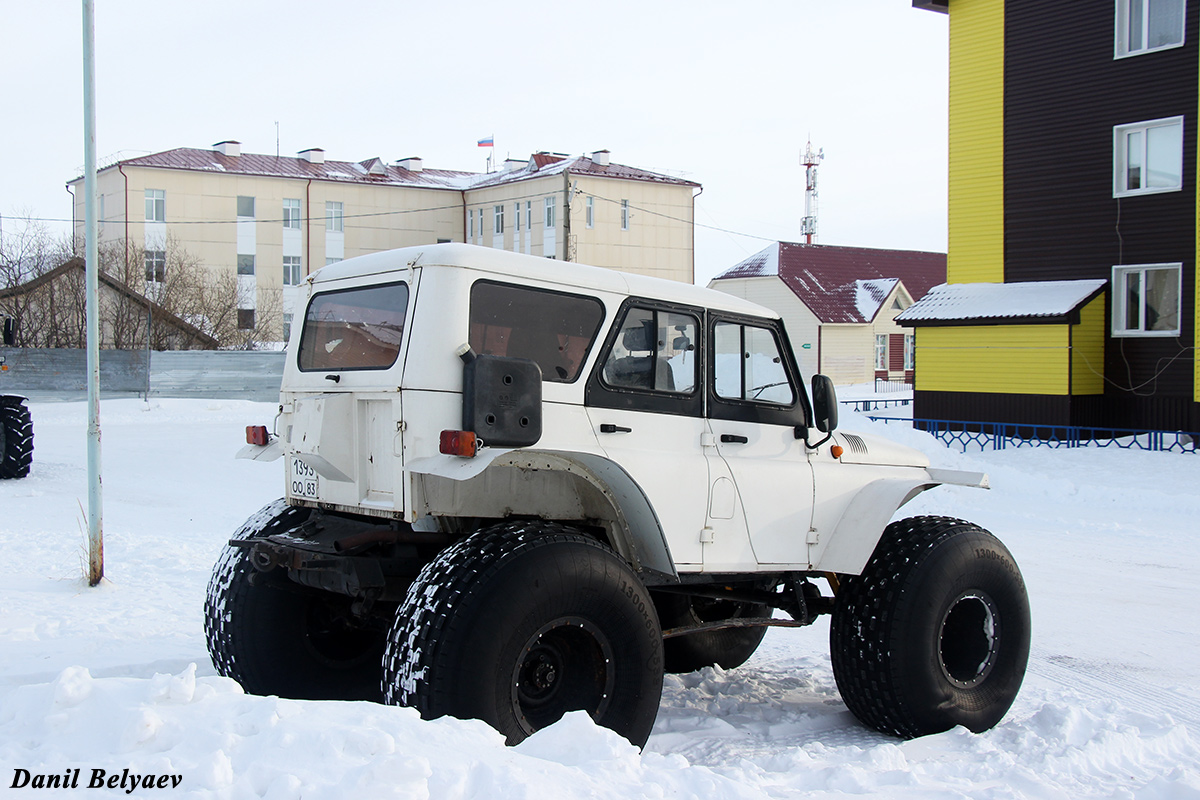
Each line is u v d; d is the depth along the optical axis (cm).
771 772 404
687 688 559
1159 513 1350
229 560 482
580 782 304
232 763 290
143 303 3562
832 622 498
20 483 1396
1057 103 2262
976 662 505
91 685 330
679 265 5475
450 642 355
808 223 6275
